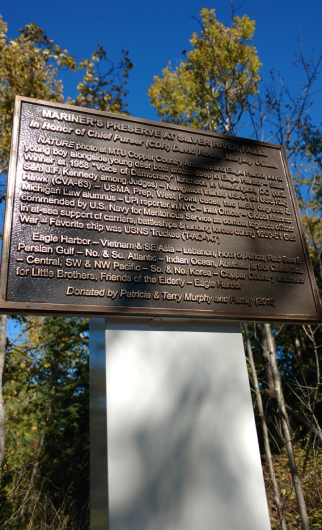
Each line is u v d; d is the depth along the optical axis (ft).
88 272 11.82
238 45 31.24
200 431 11.53
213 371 12.46
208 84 33.32
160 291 12.41
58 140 13.39
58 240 11.91
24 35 28.96
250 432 12.09
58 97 32.22
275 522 21.49
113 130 14.47
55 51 29.84
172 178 14.53
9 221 11.63
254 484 11.51
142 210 13.42
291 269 14.78
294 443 27.48
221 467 11.34
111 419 10.69
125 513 9.87
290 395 35.78
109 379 11.15
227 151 16.24
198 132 15.96
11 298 10.77
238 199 15.35
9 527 26.71
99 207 12.85
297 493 16.71
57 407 49.44
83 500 42.06
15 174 12.33
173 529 10.16
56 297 11.19
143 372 11.57
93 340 13.69
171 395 11.62
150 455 10.69
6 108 29.99
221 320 13.33
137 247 12.74
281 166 16.98
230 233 14.46
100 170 13.51
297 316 13.89
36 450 45.93
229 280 13.61
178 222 13.76
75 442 48.16
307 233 32.71
